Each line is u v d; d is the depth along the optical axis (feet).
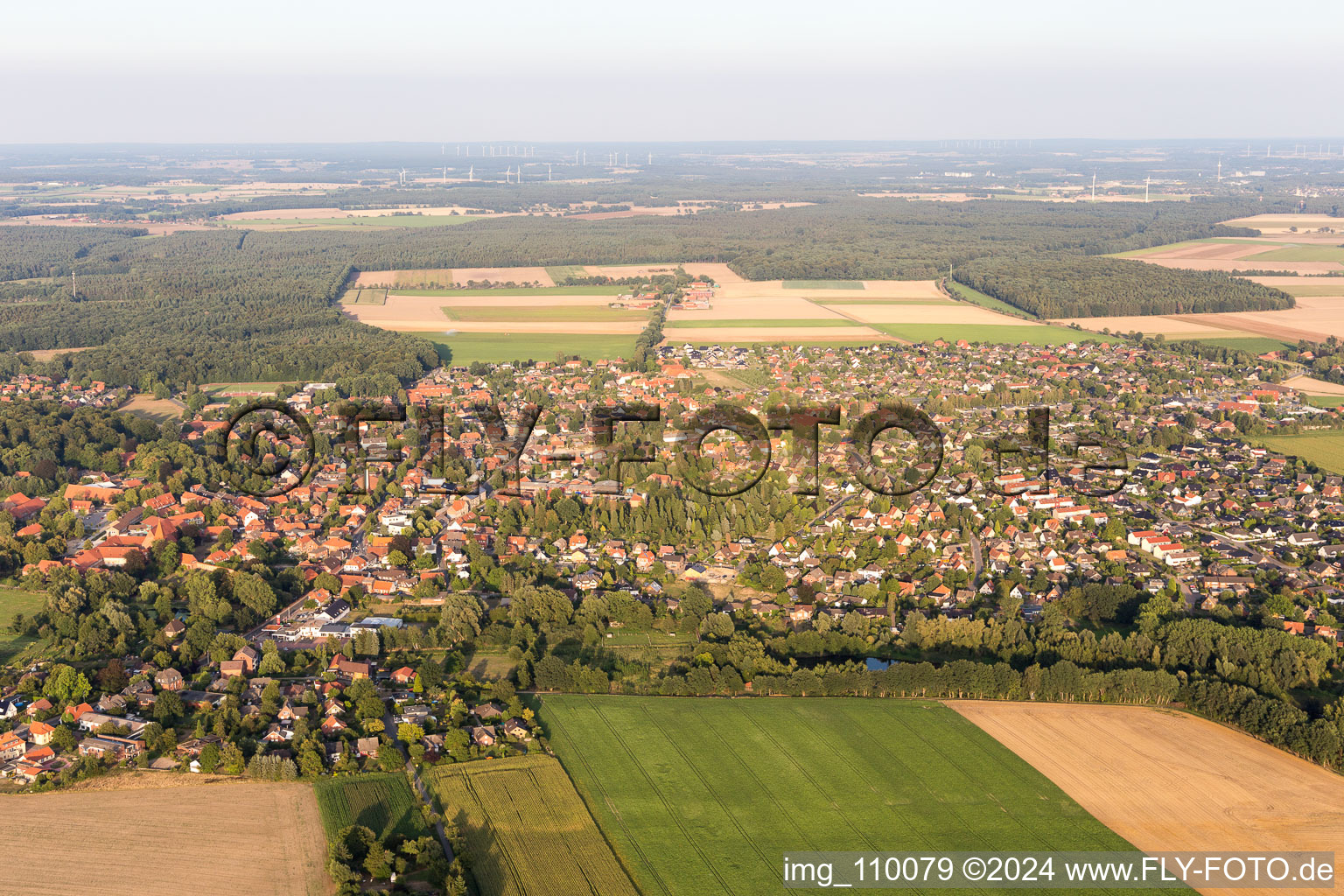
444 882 617.21
